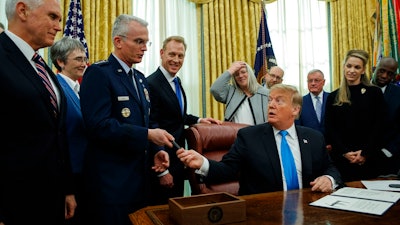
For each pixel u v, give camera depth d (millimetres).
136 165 1698
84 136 2004
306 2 4797
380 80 2803
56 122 1366
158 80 2344
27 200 1212
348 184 1697
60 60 2131
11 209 1175
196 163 1574
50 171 1288
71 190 1590
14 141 1194
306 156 1788
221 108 4172
